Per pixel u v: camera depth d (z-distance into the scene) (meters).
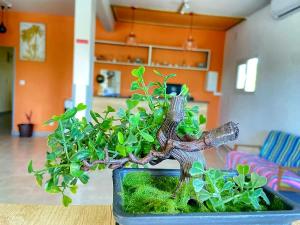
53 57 6.31
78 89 3.80
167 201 0.73
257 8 4.80
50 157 0.74
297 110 3.49
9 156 4.48
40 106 6.41
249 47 5.20
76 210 1.19
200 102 5.73
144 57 6.64
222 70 6.77
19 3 5.37
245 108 5.18
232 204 0.76
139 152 0.82
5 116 9.06
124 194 0.77
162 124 0.77
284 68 3.88
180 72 6.74
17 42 6.18
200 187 0.70
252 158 3.56
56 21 6.21
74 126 0.77
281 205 0.74
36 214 1.13
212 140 0.72
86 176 0.76
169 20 6.04
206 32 6.70
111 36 6.53
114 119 0.84
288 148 3.34
